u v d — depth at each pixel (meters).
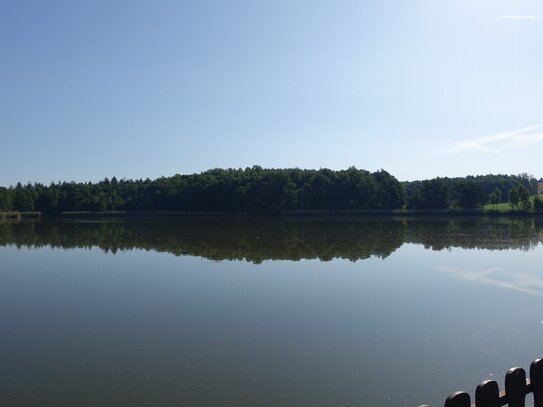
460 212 109.94
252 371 14.37
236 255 40.09
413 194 124.75
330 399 12.49
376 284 27.34
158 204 130.12
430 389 13.07
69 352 16.22
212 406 12.18
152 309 21.80
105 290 26.16
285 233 63.12
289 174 125.56
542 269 32.66
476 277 29.62
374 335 17.73
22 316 20.88
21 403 12.48
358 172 125.88
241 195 122.88
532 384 6.45
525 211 103.88
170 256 39.81
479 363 14.94
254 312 21.09
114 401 12.54
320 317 20.23
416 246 46.69
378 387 13.17
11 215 119.88
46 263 36.78
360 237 56.75
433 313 20.88
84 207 129.38
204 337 17.61
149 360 15.36
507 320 19.75
